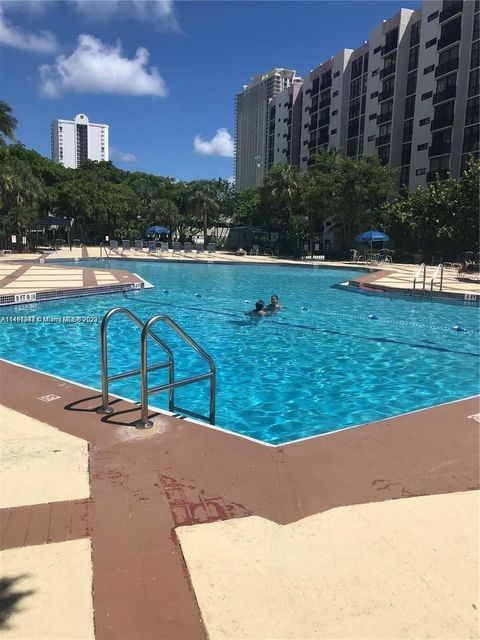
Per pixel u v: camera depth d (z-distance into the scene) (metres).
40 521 2.81
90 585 2.31
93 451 3.73
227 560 2.51
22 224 37.75
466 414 4.70
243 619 2.13
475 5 42.09
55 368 7.76
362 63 57.22
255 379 7.37
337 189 39.56
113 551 2.56
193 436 4.04
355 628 2.09
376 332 11.09
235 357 8.63
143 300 15.27
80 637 2.02
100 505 2.99
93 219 56.62
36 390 5.13
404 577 2.41
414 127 48.69
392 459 3.70
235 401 6.39
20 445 3.81
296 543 2.66
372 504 3.06
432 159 46.88
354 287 19.66
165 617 2.13
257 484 3.29
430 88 46.34
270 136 88.56
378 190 39.38
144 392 4.19
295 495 3.16
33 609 2.15
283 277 24.45
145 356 4.16
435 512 2.98
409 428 4.32
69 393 5.05
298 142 74.88
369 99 54.78
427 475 3.46
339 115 61.25
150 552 2.56
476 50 42.12
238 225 66.06
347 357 8.77
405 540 2.70
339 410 6.14
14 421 4.29
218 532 2.74
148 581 2.35
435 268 29.94
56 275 19.56
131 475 3.37
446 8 43.59
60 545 2.60
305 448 3.87
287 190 45.16
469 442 4.03
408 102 50.19
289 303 15.46
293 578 2.39
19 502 3.01
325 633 2.06
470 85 42.91
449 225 33.75
